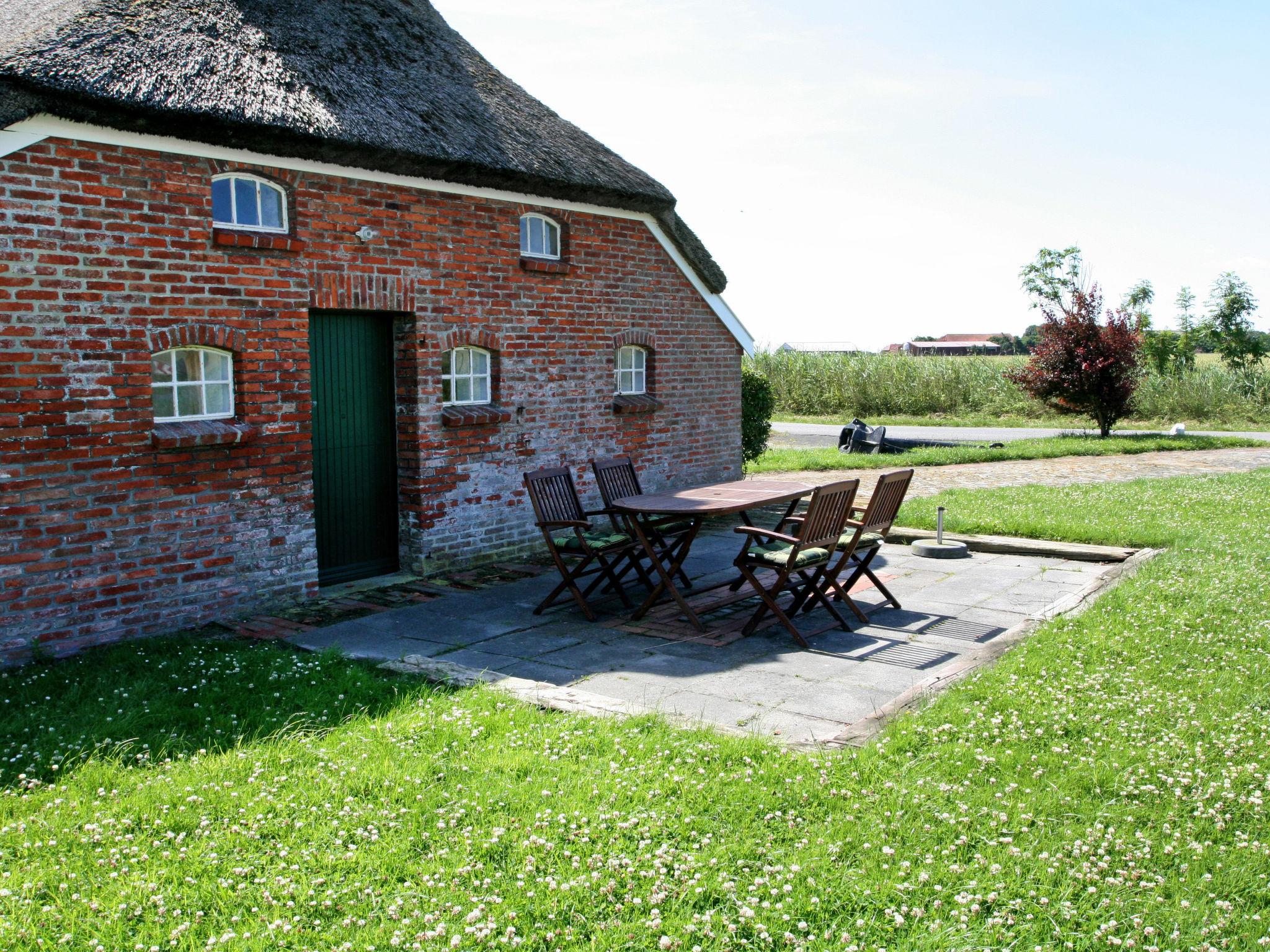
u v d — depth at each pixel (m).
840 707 5.72
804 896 3.54
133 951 3.26
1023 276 29.86
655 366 12.12
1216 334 33.16
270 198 7.91
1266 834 3.95
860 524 7.52
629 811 4.20
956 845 3.87
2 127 6.13
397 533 9.45
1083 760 4.60
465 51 11.35
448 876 3.72
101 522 6.87
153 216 7.01
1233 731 4.98
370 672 6.32
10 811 4.26
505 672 6.48
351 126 8.02
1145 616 7.18
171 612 7.33
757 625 7.38
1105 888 3.54
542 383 10.45
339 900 3.56
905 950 3.21
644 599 8.50
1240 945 3.26
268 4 9.05
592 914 3.47
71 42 6.72
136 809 4.24
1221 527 10.78
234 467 7.65
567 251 10.62
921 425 28.50
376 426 9.16
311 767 4.71
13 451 6.39
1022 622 7.41
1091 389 23.55
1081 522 11.05
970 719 5.21
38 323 6.45
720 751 4.81
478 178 9.22
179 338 7.21
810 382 33.00
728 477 13.67
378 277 8.62
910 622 7.65
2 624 6.41
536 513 7.97
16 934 3.29
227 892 3.60
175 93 6.91
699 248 12.39
